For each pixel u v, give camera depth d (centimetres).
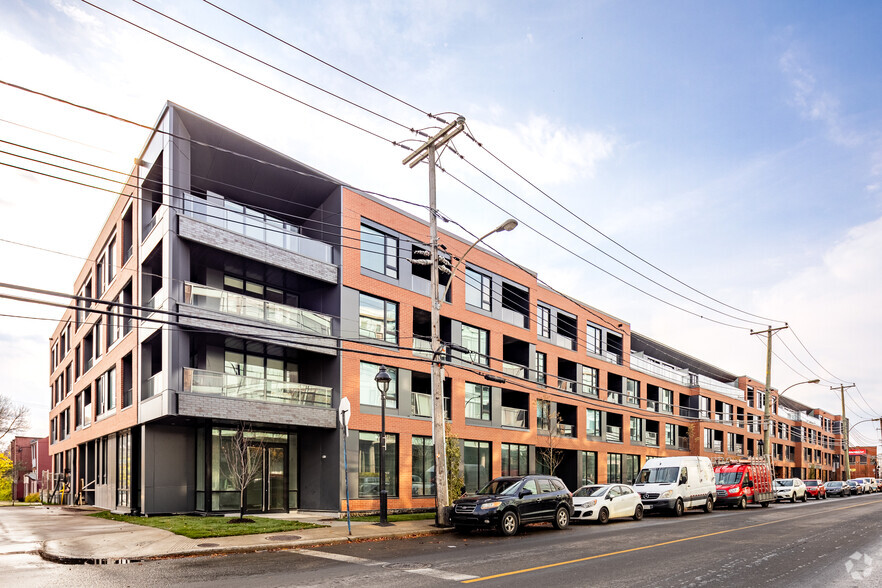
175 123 2089
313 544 1488
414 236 2808
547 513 1889
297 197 2545
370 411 2484
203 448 2203
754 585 1023
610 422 4406
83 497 3222
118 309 2645
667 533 1803
